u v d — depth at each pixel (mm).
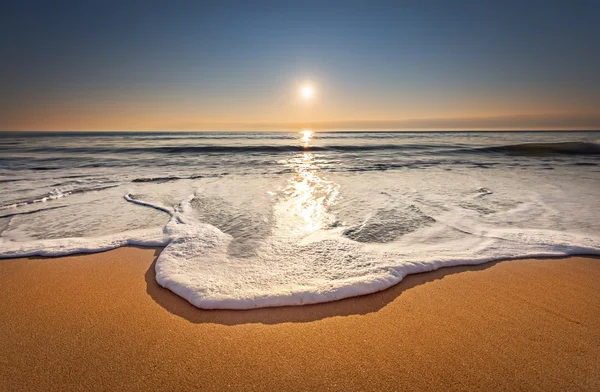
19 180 9875
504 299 3016
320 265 3633
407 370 2135
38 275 3535
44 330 2561
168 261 3740
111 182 9594
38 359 2240
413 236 4785
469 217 5746
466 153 20047
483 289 3201
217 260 3779
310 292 3014
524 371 2117
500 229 5004
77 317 2742
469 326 2602
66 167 13430
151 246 4391
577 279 3391
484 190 8141
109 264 3824
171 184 9250
